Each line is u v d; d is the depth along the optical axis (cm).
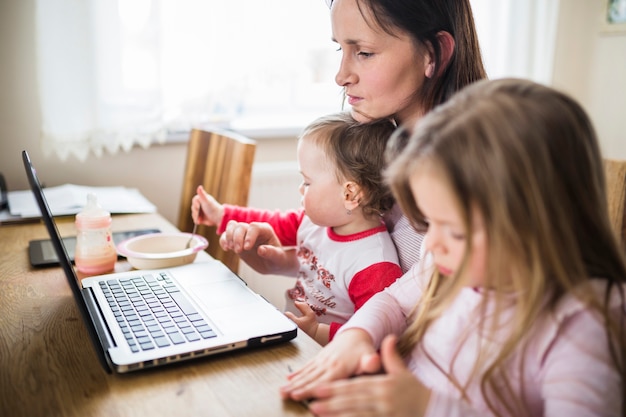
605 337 54
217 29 187
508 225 52
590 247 57
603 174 59
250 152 133
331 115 110
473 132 54
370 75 94
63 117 171
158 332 74
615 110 253
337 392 56
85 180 189
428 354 69
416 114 99
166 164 198
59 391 64
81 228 102
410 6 89
